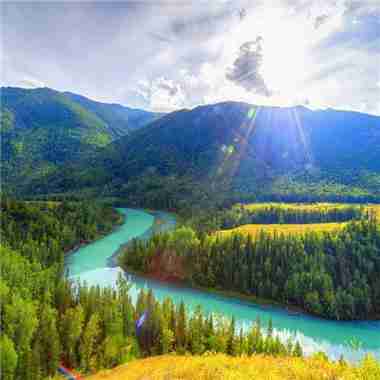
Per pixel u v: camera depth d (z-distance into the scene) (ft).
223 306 268.82
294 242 300.81
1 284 221.66
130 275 336.29
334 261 273.75
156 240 373.81
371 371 78.28
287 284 266.57
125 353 174.09
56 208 510.58
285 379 79.97
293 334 222.48
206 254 325.42
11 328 179.11
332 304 241.55
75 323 185.98
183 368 108.68
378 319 240.94
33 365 164.45
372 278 259.80
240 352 165.27
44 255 350.02
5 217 401.08
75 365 174.81
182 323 191.52
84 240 451.53
